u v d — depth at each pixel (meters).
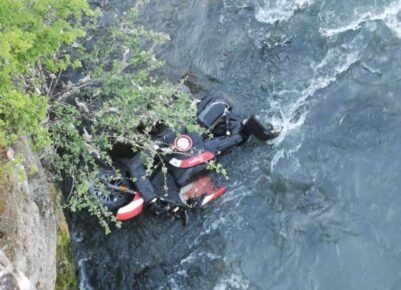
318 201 15.99
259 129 15.94
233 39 18.36
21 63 10.18
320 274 15.11
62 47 16.31
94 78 14.31
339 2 18.67
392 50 17.98
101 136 13.78
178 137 14.90
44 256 11.45
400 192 15.97
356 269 15.08
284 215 15.88
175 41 18.14
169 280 15.23
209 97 16.55
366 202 15.89
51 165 14.24
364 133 16.84
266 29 18.53
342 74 17.75
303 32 18.41
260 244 15.59
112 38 15.59
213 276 15.25
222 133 16.12
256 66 17.95
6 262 8.95
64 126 13.21
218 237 15.70
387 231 15.48
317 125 17.03
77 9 11.25
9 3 9.73
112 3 18.44
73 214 15.56
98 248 15.47
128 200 14.87
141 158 14.55
